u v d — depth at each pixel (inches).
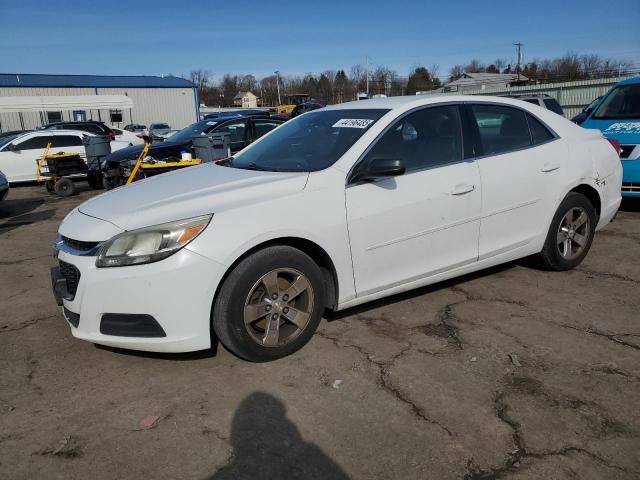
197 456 98.2
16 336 151.3
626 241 229.1
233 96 3801.7
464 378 122.3
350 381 121.8
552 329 145.9
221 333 123.6
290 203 128.0
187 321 117.6
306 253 136.7
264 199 126.5
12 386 123.7
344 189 135.6
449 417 107.9
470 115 162.6
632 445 98.7
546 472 92.3
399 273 146.8
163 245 115.8
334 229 132.6
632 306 160.2
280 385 120.8
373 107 158.6
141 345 119.1
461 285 178.9
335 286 137.2
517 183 165.0
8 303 180.4
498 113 169.5
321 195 132.2
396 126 148.6
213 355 134.9
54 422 109.3
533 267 195.0
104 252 117.2
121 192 144.6
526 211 169.6
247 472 93.9
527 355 132.0
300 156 150.6
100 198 143.3
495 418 107.3
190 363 131.3
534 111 178.5
